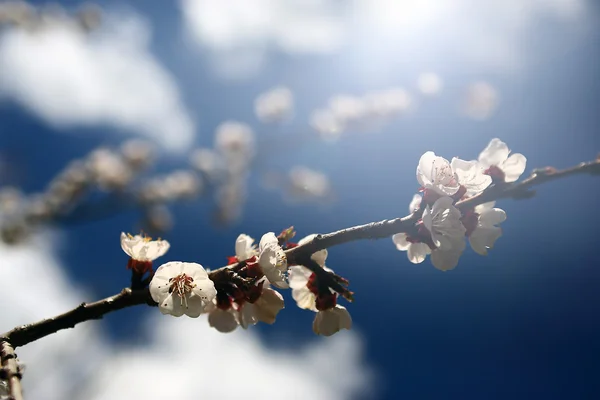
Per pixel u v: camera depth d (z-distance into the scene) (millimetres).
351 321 546
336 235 535
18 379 486
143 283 528
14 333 505
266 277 532
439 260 540
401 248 563
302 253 535
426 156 542
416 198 553
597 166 530
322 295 543
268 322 541
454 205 539
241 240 539
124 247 531
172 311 522
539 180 535
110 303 521
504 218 544
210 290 524
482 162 560
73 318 515
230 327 546
